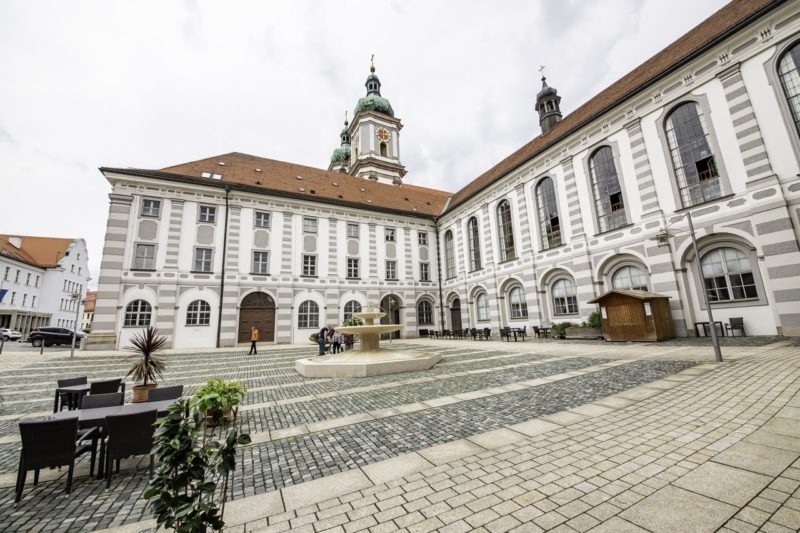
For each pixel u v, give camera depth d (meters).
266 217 27.03
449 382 8.64
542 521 2.67
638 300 14.58
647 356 10.50
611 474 3.39
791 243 11.78
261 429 5.68
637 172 16.72
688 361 8.97
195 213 24.45
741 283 13.16
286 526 2.80
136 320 21.78
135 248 22.30
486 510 2.88
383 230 32.09
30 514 3.32
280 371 12.25
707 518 2.58
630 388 6.76
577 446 4.17
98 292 21.03
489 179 29.00
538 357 12.23
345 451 4.53
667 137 15.76
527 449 4.19
